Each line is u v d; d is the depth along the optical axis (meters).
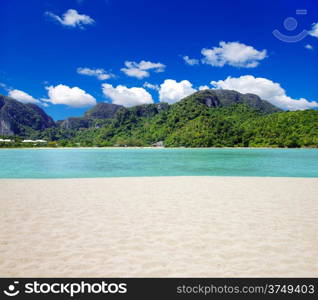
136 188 10.39
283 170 20.69
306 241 4.58
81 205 7.40
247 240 4.62
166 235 4.88
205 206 7.27
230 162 28.39
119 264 3.71
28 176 16.84
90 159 33.78
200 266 3.65
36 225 5.49
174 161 30.20
